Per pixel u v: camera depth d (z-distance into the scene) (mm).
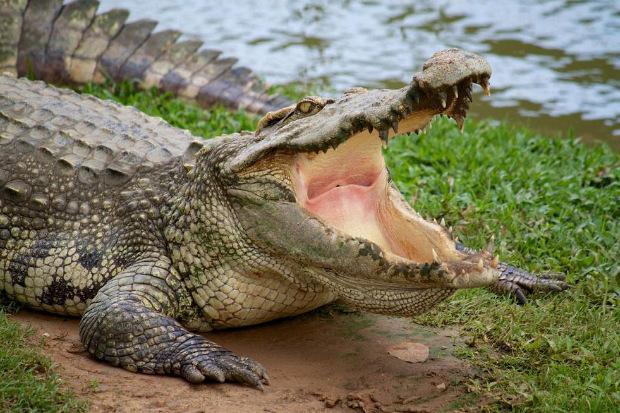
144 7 19219
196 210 6801
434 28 17609
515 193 9852
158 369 6234
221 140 6914
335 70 15008
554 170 10438
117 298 6559
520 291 7676
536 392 5945
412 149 11047
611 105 13641
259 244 6543
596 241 8562
